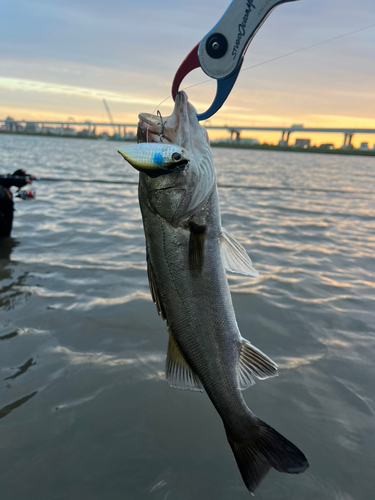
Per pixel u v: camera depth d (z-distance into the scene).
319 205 2.32
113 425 0.52
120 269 1.08
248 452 0.42
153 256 0.43
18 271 1.05
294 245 1.40
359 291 0.98
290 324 0.80
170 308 0.43
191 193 0.40
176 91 0.40
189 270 0.42
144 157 0.33
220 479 0.45
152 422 0.53
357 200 2.60
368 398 0.58
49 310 0.83
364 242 1.49
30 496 0.42
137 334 0.74
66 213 1.80
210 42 0.37
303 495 0.43
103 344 0.71
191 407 0.56
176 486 0.44
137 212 1.89
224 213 1.92
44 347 0.69
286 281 1.03
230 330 0.43
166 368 0.45
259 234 1.54
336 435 0.51
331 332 0.77
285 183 3.64
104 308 0.84
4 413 0.54
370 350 0.71
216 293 0.43
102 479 0.44
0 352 0.68
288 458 0.40
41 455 0.47
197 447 0.49
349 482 0.44
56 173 3.47
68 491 0.43
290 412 0.55
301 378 0.62
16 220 1.62
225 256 0.44
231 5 0.36
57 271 1.06
